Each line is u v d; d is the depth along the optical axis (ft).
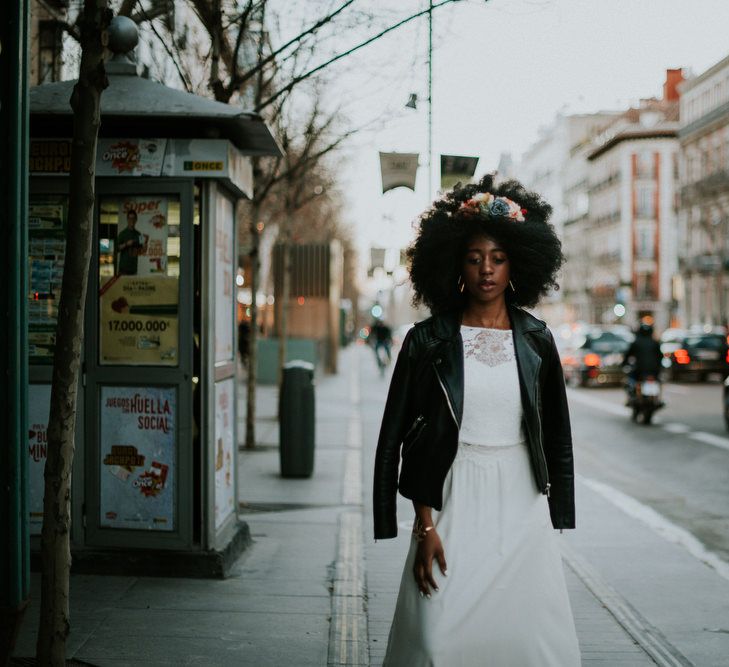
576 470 36.29
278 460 36.65
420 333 9.91
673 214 232.32
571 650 9.78
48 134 18.44
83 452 18.61
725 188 164.04
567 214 289.94
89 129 11.28
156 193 18.37
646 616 17.08
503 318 10.16
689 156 191.21
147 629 15.42
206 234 18.49
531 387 9.71
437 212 10.78
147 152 18.17
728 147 171.63
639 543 23.45
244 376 89.20
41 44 29.17
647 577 20.03
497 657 9.45
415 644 9.41
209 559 18.56
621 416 57.52
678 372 89.76
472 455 9.71
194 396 18.61
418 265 10.66
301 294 96.07
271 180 37.68
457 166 19.81
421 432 9.71
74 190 11.28
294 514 26.03
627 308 232.94
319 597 17.54
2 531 11.84
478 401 9.67
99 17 11.12
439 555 9.48
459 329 9.93
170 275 18.45
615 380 82.89
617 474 35.32
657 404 52.16
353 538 22.86
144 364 18.49
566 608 9.88
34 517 18.74
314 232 114.01
